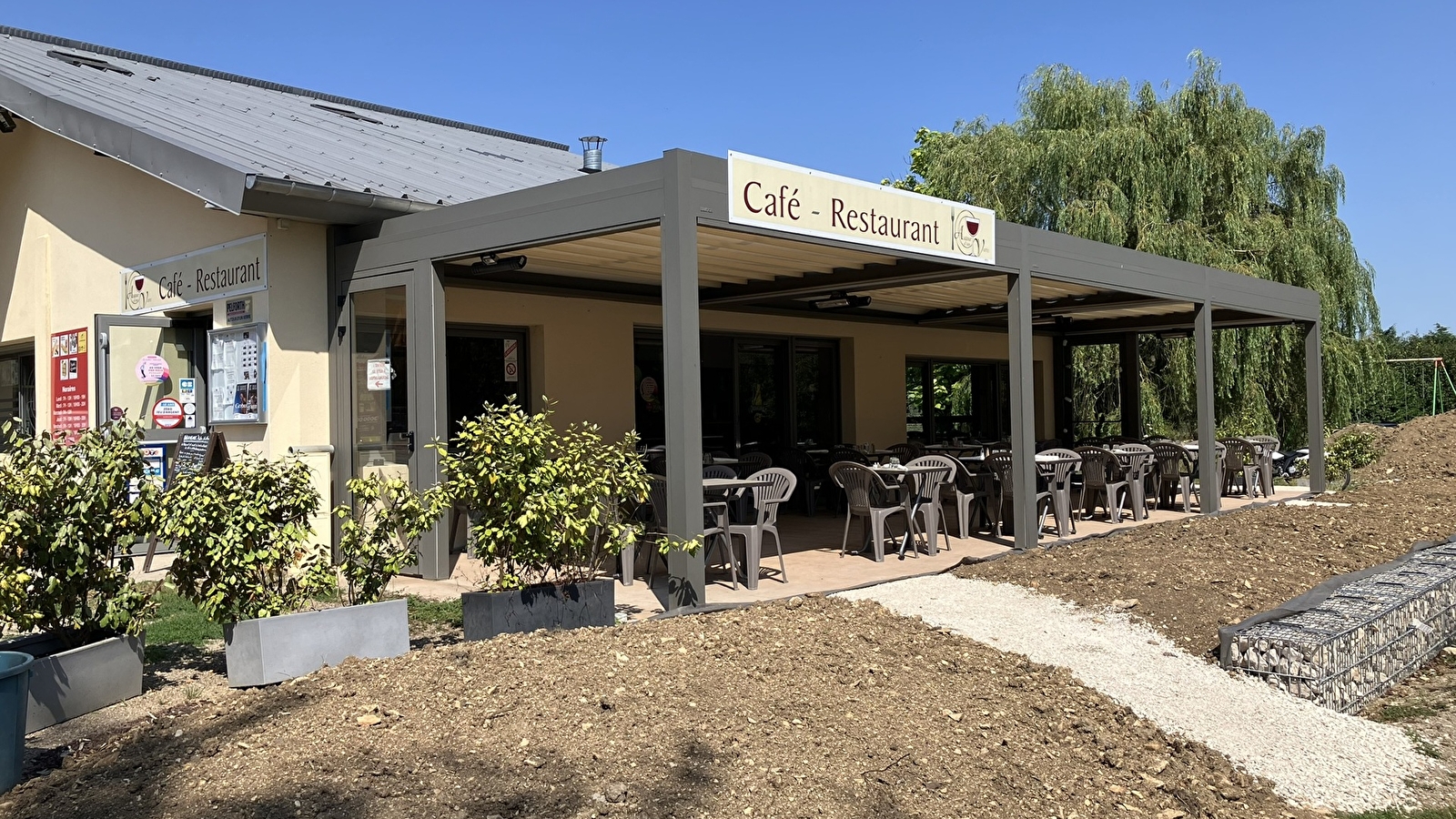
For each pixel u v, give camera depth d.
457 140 12.89
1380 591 6.93
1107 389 19.34
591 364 10.84
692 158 6.13
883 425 14.55
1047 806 3.85
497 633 5.25
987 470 9.80
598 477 5.67
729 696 4.34
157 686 4.97
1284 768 4.64
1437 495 12.38
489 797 3.37
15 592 4.54
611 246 7.77
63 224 10.20
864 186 7.34
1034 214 19.70
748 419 12.85
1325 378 18.67
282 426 8.05
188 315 9.05
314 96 13.31
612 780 3.53
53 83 9.73
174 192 8.91
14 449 4.74
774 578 7.34
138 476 4.97
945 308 14.07
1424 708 5.91
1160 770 4.36
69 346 10.02
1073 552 8.45
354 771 3.51
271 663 4.75
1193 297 11.39
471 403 9.98
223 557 4.72
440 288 7.55
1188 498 11.56
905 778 3.83
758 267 9.35
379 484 5.40
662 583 7.11
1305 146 19.28
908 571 7.64
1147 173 18.42
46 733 4.29
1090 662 5.66
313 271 8.26
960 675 5.11
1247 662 5.73
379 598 5.62
